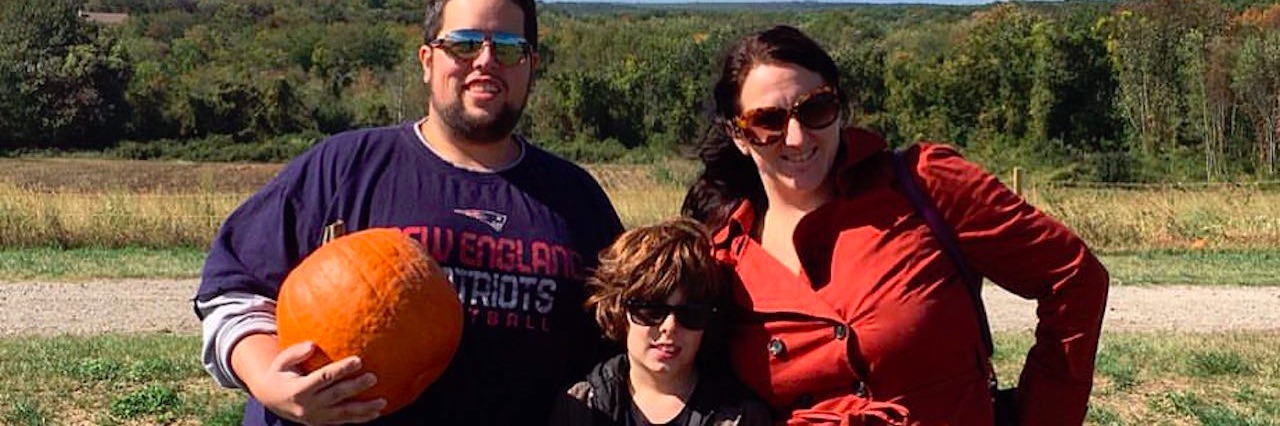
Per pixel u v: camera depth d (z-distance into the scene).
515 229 3.23
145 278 15.38
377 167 3.23
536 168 3.37
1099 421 8.12
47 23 61.94
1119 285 15.92
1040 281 3.28
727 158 3.51
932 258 3.18
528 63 3.28
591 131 56.97
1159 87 48.81
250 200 3.25
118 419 7.84
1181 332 12.12
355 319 2.78
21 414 7.80
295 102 61.41
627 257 3.25
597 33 72.44
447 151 3.29
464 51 3.18
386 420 3.13
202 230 18.97
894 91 52.72
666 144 54.75
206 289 3.11
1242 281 16.30
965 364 3.23
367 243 2.89
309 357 2.78
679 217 3.50
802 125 3.21
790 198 3.36
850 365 3.16
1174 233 20.41
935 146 3.27
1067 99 50.41
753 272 3.34
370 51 76.00
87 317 12.55
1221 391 9.05
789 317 3.23
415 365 2.85
